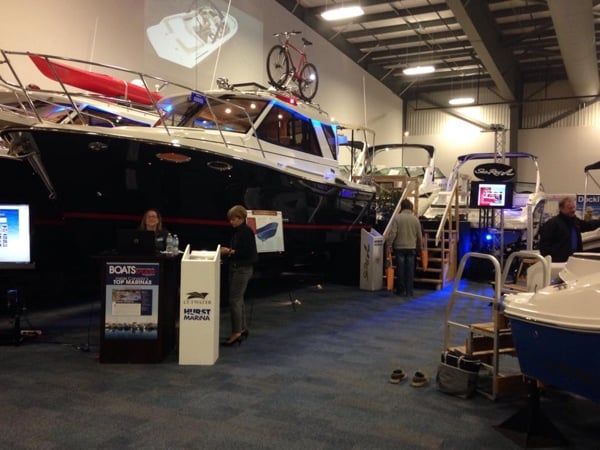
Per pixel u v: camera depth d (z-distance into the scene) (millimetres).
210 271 4172
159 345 4188
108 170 5109
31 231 4727
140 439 2812
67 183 5156
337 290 8500
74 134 4809
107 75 7828
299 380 3848
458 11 12430
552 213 13125
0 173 5930
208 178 5562
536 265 4094
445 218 9250
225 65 11188
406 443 2824
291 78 9555
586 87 18578
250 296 7723
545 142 20609
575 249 5469
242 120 6512
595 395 2527
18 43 7328
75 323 5590
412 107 22344
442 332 5496
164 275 4223
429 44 17312
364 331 5504
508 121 20797
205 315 4176
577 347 2557
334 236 8164
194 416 3137
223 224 5938
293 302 6977
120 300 4160
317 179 7059
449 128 21766
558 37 13531
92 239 5598
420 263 9156
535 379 2883
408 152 22328
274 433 2920
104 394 3477
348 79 16719
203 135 5867
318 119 7633
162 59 9656
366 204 8719
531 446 2797
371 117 18656
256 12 12133
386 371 4105
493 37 15328
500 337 3611
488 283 9969
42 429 2914
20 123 5488
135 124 7301
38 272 6391
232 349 4691
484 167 9086
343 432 2949
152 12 9430
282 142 6879
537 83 20891
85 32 8242
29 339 4848
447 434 2945
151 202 5461
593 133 19906
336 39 16266
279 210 6539
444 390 3607
